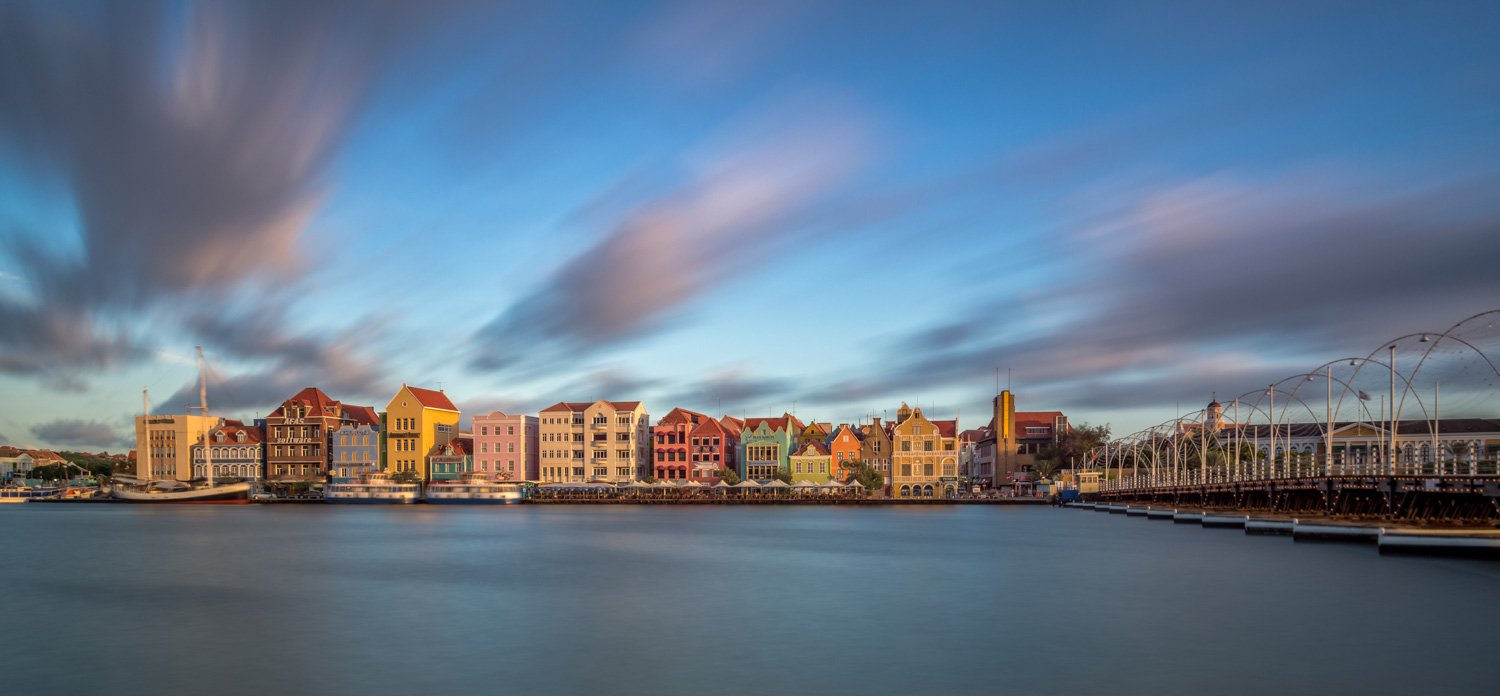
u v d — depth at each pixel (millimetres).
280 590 67125
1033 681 40344
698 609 58375
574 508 198500
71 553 94812
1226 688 39125
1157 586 67250
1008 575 74250
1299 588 64938
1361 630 50219
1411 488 89062
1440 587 64688
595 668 42969
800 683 40219
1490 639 47875
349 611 58062
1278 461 161250
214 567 81625
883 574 75562
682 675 41656
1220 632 50031
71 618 56062
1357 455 107500
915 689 39250
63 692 39844
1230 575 72688
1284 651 45531
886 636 49688
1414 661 43469
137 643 48875
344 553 94062
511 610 58125
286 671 42875
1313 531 97688
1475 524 85938
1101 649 46250
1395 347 92500
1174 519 145875
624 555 91562
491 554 92750
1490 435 179500
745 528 132500
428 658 45125
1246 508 134875
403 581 71750
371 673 42406
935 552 94625
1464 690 38719
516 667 43188
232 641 49219
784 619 54656
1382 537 83188
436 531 126062
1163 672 41719
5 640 49812
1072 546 100625
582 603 60781
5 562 86375
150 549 99188
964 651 45969
